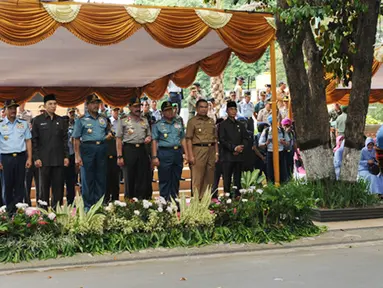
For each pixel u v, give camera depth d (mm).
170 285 7375
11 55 12859
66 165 11703
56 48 12305
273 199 10133
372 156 14750
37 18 9906
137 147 12203
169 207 9781
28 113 17984
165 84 16719
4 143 11500
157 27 10609
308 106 12414
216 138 12219
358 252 9320
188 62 14570
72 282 7605
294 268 8227
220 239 9742
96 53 13016
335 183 12461
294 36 11836
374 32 12344
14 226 8883
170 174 12031
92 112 11914
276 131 11789
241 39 11227
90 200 11930
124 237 9344
